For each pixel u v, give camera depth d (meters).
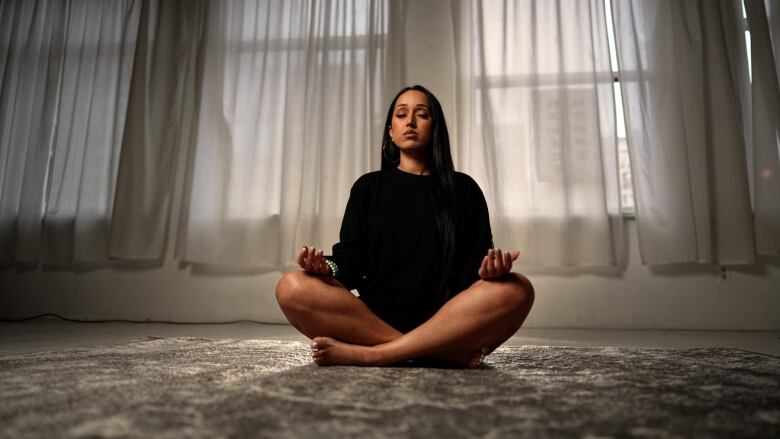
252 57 2.97
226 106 2.94
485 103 2.72
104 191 2.99
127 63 3.10
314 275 1.05
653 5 2.70
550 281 2.63
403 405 0.70
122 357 1.22
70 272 3.00
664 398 0.76
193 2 3.12
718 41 2.60
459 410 0.67
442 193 1.20
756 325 2.46
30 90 3.17
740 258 2.44
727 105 2.55
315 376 0.92
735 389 0.84
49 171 3.07
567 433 0.57
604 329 2.52
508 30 2.80
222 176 2.86
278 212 2.83
